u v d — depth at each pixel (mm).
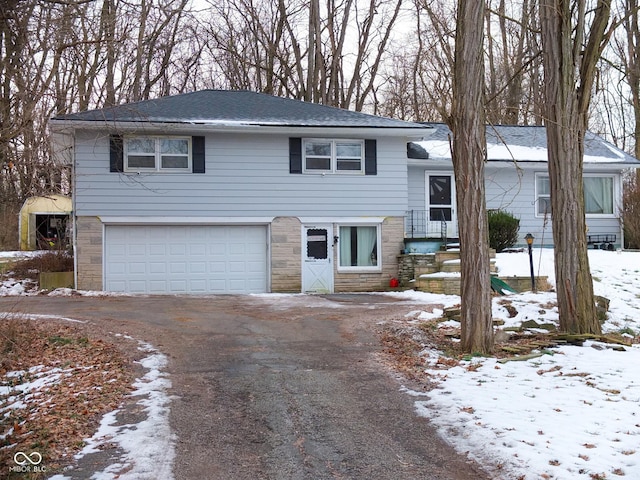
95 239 17344
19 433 6055
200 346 9531
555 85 9883
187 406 6746
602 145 22281
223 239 18188
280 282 18250
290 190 18328
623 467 4891
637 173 23844
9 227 27609
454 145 9062
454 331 10508
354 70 30516
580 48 9828
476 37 8695
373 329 10820
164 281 17781
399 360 8734
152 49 22859
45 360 8625
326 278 18484
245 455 5484
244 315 12430
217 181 17969
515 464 5094
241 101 19734
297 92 30531
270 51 29859
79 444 5680
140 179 17562
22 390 7484
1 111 8812
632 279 14742
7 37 8547
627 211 20766
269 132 17906
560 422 5965
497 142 22000
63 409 6594
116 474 5031
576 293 10008
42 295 16125
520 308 11797
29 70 9211
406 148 19172
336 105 30172
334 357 8945
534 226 20828
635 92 23938
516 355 8859
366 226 18891
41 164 9750
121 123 16531
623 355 8719
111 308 13266
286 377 7898
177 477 5004
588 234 21078
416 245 18875
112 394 7090
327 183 18516
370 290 18672
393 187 18859
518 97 24203
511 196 20766
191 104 18922
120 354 8805
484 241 9047
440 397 6992
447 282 15672
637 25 23344
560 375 7762
